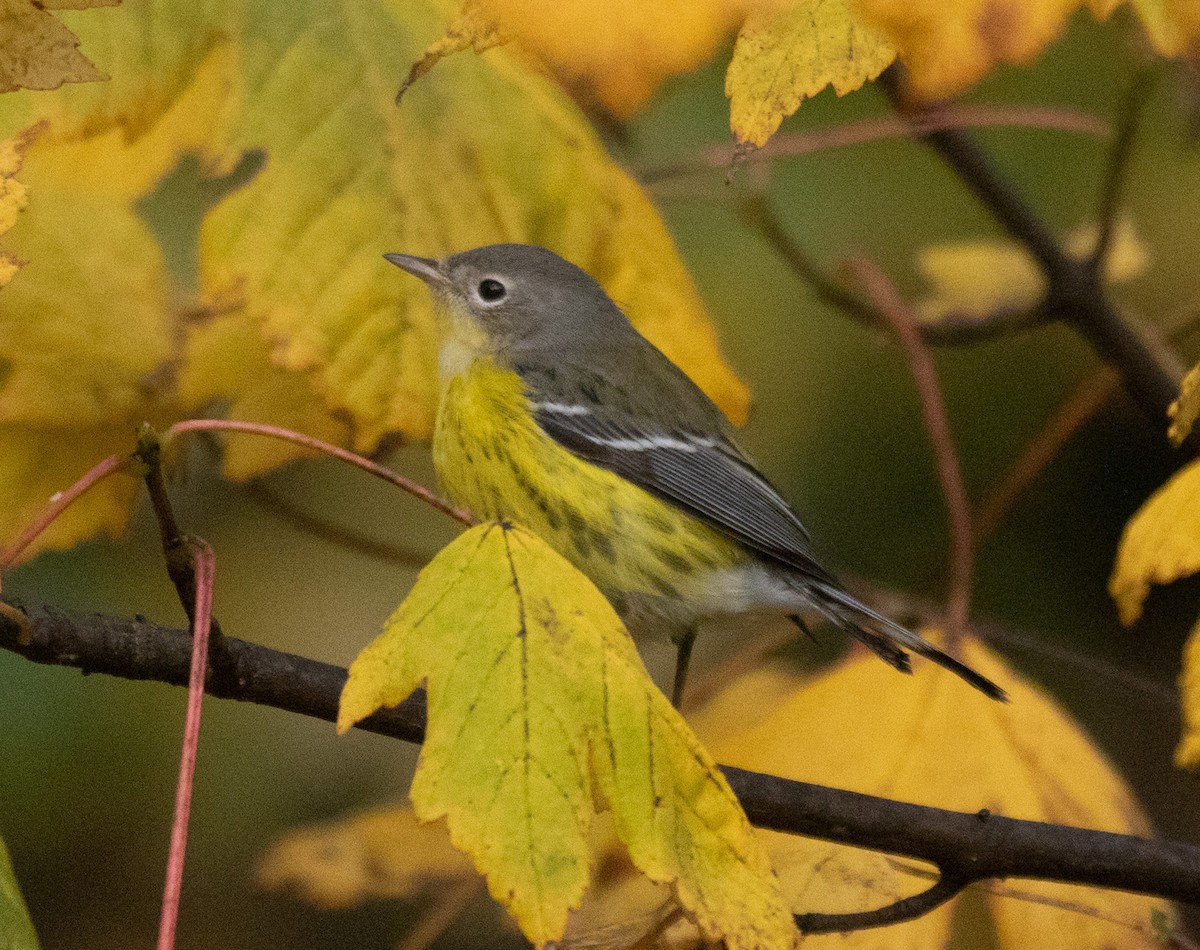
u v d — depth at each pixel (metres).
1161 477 13.35
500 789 4.53
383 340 6.90
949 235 12.58
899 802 6.50
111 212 7.75
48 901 11.95
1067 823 7.37
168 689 12.13
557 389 10.19
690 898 4.59
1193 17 4.56
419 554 9.27
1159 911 6.95
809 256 12.41
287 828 12.27
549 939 4.34
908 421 12.98
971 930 8.07
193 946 12.17
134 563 12.28
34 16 4.51
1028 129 12.70
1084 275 10.12
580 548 9.98
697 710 9.38
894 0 4.30
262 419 7.91
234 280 6.83
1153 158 12.74
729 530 10.07
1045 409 13.25
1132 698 13.16
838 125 11.99
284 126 6.98
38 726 11.66
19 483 7.77
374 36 7.11
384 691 4.66
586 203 7.25
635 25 4.30
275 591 12.69
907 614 9.02
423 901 11.59
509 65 7.25
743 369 12.55
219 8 7.02
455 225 7.07
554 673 4.73
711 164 9.88
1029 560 13.29
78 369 7.76
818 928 6.17
